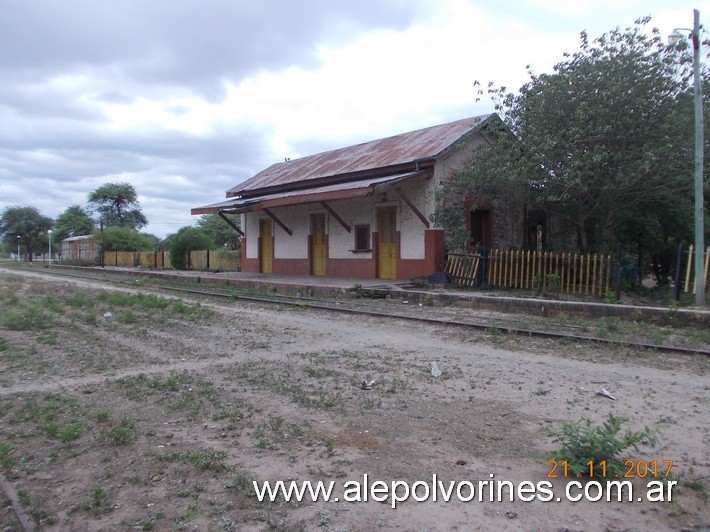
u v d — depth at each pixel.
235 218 48.06
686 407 5.85
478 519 3.60
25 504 3.80
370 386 6.65
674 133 15.20
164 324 11.68
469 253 18.33
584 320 11.63
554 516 3.64
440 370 7.47
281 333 10.63
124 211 75.38
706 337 9.86
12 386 6.75
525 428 5.20
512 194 17.47
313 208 24.06
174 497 3.89
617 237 19.73
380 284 18.00
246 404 5.96
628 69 15.25
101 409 5.84
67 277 30.25
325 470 4.30
